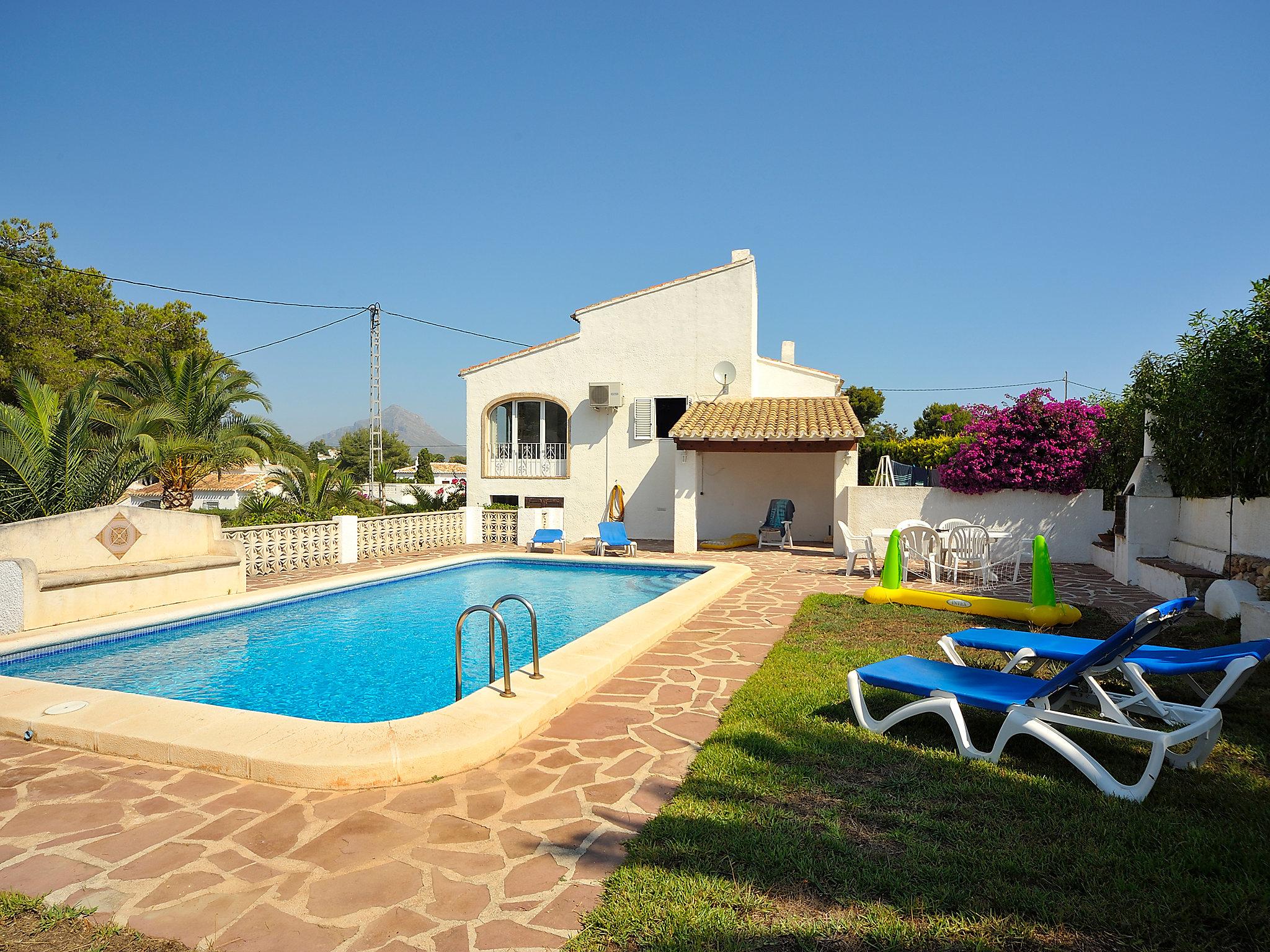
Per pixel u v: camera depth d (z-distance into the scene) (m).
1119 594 9.89
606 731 4.64
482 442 21.25
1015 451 14.01
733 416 17.53
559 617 10.05
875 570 12.74
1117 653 4.18
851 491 15.06
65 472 10.81
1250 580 7.84
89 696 5.02
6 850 3.17
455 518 17.42
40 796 3.72
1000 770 3.84
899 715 4.31
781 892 2.75
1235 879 2.74
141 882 2.89
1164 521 10.73
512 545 17.47
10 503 10.42
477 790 3.76
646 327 20.09
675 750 4.30
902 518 14.78
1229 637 6.57
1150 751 4.12
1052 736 3.72
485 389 21.22
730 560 14.54
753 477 19.27
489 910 2.68
